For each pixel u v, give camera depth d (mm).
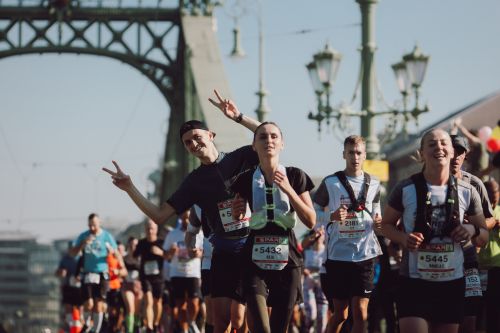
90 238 24656
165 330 27109
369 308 19188
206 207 13172
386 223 11133
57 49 48719
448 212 10945
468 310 14492
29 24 48625
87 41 49031
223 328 13219
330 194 15375
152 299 25000
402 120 26938
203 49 47594
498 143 22328
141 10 49312
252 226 11969
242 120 13719
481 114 29500
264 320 11648
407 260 11055
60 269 28109
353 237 15133
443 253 10930
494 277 16062
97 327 24797
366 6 26812
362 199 15242
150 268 24984
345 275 15156
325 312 21938
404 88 26906
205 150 13070
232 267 13102
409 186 11031
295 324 25953
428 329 11164
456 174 13383
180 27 49719
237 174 13156
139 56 49469
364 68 26812
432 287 10984
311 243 16547
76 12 48781
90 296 24766
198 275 23109
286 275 11992
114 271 26188
